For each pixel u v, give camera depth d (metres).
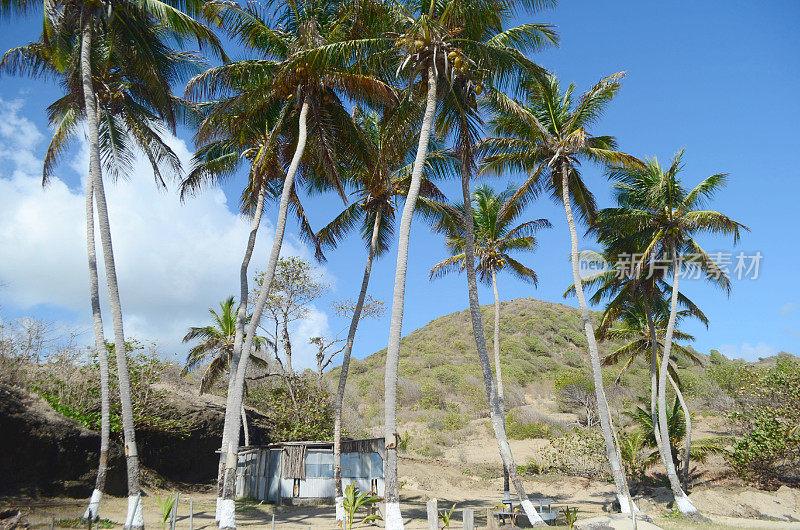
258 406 39.31
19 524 13.00
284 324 32.50
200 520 17.39
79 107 18.25
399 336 13.57
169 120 19.23
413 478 34.50
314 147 18.66
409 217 14.61
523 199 23.80
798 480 27.42
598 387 20.03
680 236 23.66
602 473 31.55
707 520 20.23
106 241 14.74
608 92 21.52
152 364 27.20
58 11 16.02
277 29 18.30
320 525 17.44
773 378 28.59
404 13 16.27
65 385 23.72
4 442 17.47
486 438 51.53
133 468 13.70
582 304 20.55
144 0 15.86
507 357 82.62
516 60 16.78
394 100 17.58
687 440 28.22
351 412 43.03
